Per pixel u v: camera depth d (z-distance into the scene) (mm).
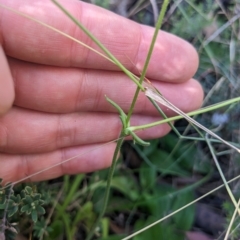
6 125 101
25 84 97
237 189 117
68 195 113
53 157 109
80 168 113
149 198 117
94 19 93
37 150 106
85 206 116
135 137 72
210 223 116
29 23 88
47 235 109
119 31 95
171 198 116
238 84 117
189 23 115
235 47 116
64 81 99
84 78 100
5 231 93
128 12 121
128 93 103
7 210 88
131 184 121
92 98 103
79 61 96
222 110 118
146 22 122
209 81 120
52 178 114
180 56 100
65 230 115
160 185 121
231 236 108
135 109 107
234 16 115
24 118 102
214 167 122
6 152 105
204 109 75
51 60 95
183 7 116
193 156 122
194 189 122
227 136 120
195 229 116
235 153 118
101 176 120
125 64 100
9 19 87
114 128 110
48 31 90
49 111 103
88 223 116
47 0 89
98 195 119
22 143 103
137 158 125
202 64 118
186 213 113
